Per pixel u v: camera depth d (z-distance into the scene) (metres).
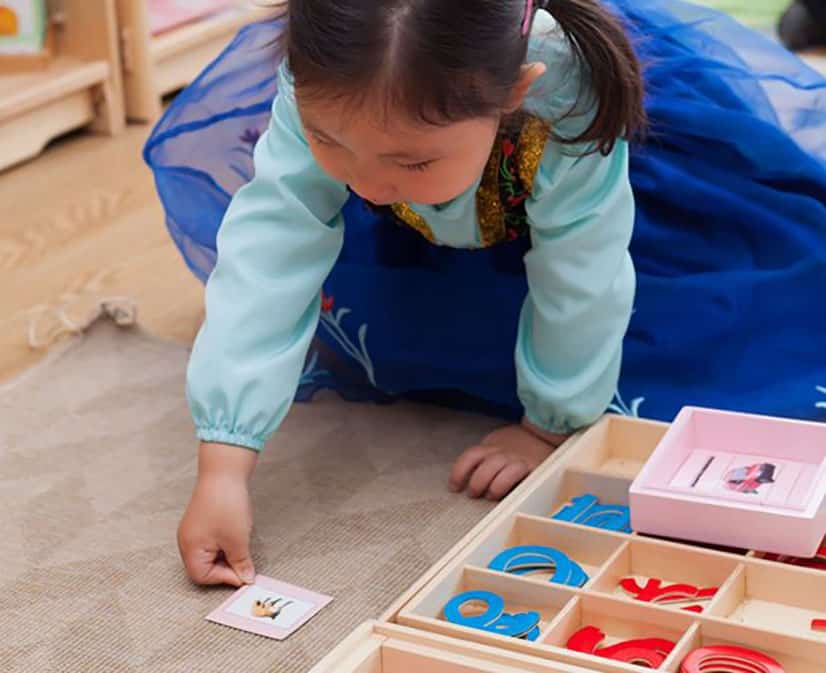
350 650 1.08
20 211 2.30
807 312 1.62
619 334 1.46
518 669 1.04
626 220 1.43
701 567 1.24
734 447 1.42
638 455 1.49
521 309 1.57
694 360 1.61
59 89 2.54
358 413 1.66
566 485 1.41
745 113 1.64
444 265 1.66
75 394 1.70
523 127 1.34
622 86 1.30
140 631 1.24
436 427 1.62
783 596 1.20
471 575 1.21
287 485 1.49
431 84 1.11
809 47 3.06
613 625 1.16
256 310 1.35
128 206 2.32
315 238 1.38
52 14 2.65
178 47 2.83
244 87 1.74
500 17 1.14
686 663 1.08
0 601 1.29
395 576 1.32
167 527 1.41
